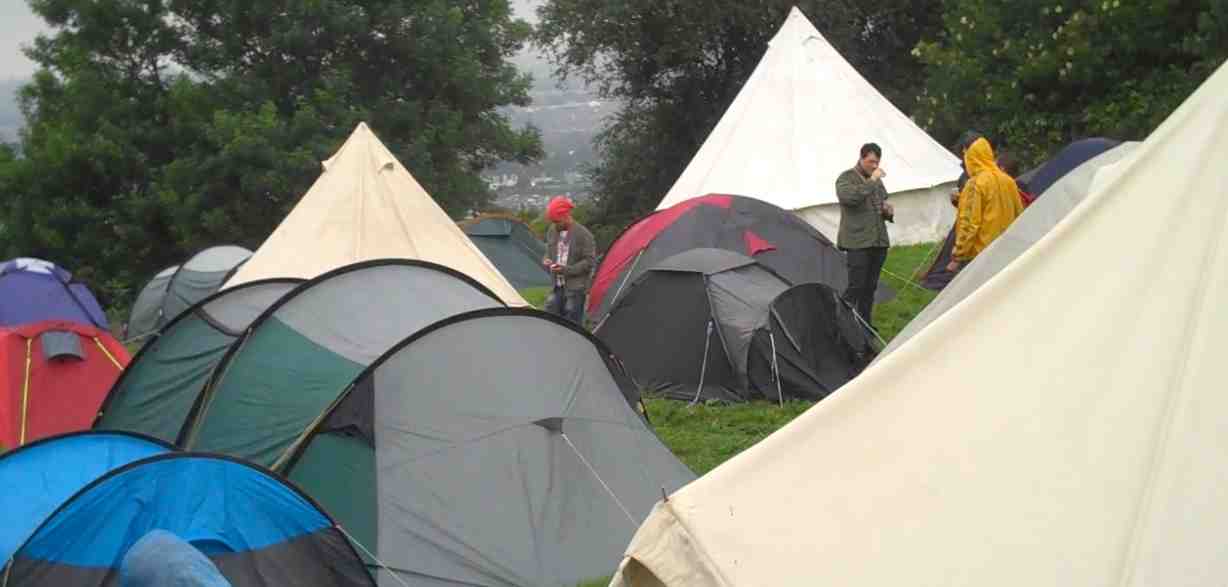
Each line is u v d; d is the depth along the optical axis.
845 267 14.11
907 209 17.23
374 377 7.95
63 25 35.38
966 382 4.73
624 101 40.81
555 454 7.85
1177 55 20.80
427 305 9.43
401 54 35.00
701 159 18.23
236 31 34.34
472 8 37.06
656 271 11.91
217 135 31.47
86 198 33.34
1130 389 4.49
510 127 37.97
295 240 12.43
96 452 7.39
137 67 34.81
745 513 4.63
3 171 33.34
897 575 4.33
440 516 7.49
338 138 32.31
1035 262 4.96
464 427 7.81
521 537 7.46
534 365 8.20
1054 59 21.50
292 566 6.81
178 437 9.05
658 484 8.10
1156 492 4.23
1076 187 10.26
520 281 22.31
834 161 17.45
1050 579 4.18
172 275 20.00
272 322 9.30
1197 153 4.93
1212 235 4.71
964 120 23.34
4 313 12.35
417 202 12.85
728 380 11.40
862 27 36.16
